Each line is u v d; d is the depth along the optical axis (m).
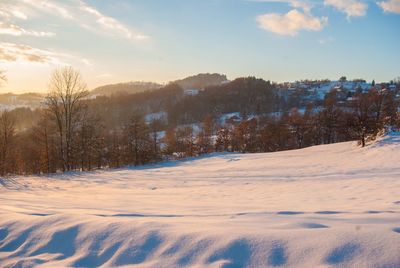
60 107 34.34
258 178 19.59
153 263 3.46
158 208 7.53
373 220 4.56
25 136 51.03
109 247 3.89
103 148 45.44
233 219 4.93
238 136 61.88
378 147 27.53
